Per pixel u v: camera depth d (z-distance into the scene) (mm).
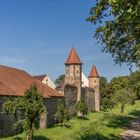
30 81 44938
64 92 50188
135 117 40312
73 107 54344
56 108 45906
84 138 19859
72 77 60781
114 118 35000
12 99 29703
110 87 97812
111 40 21156
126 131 25734
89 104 66750
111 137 22109
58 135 34500
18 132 33219
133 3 8789
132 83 41156
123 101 58594
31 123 25250
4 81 36781
